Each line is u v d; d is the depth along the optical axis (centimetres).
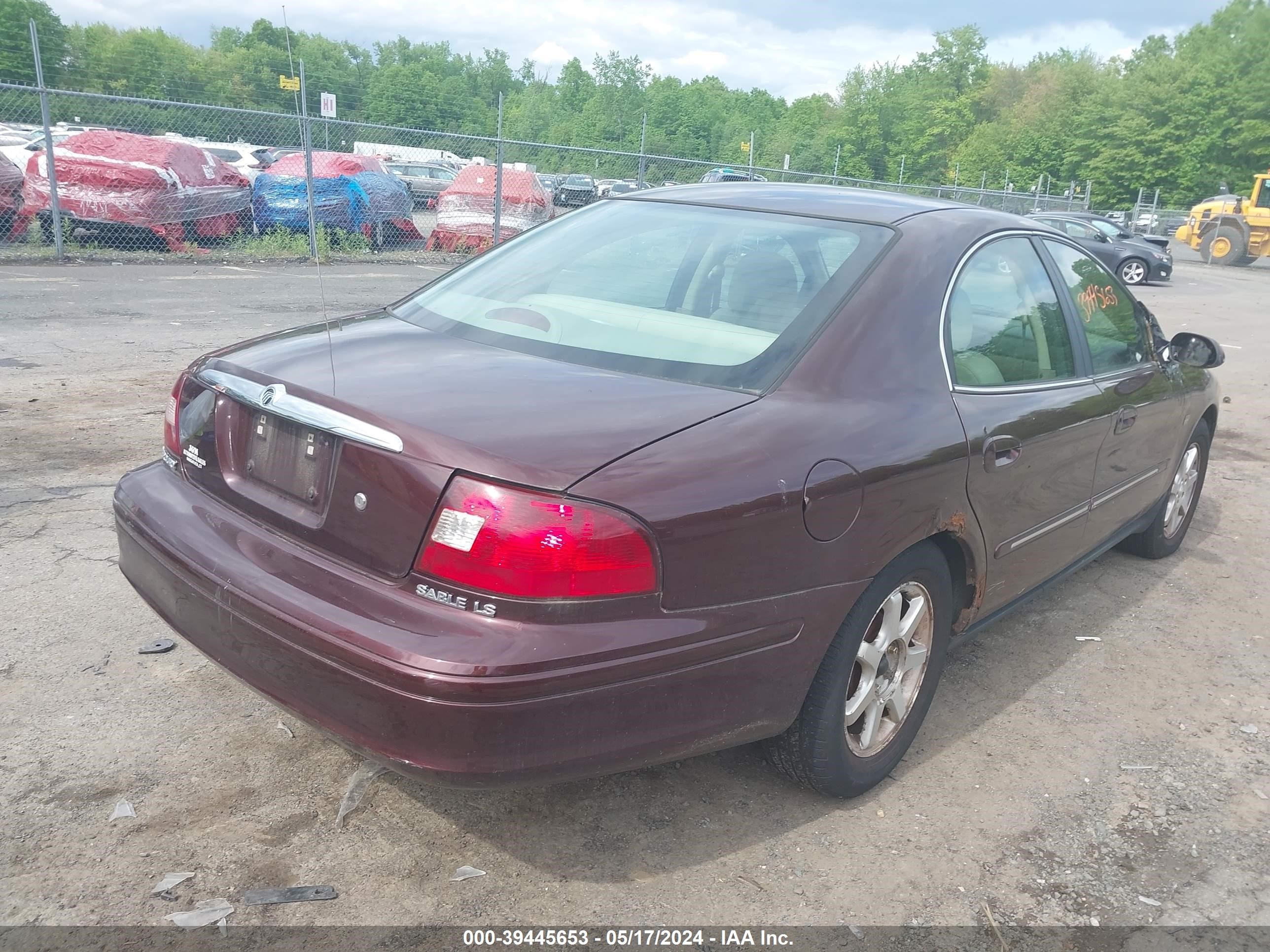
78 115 1697
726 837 261
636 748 215
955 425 276
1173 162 6569
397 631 203
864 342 266
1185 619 431
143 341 832
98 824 246
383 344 271
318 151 1700
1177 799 295
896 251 291
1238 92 6378
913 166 8288
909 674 291
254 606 221
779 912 236
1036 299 342
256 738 286
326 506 224
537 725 200
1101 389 362
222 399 256
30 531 415
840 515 239
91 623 344
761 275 285
